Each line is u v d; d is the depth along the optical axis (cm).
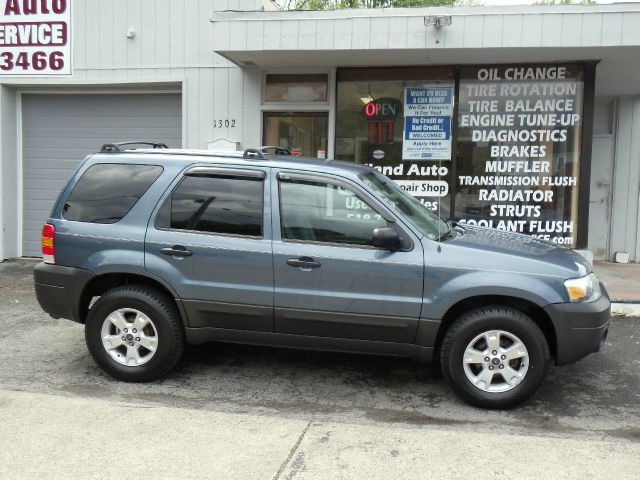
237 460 353
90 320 488
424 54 808
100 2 962
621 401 468
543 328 456
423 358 454
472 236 493
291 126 940
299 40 787
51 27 975
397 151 903
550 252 470
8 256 1034
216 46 802
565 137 862
